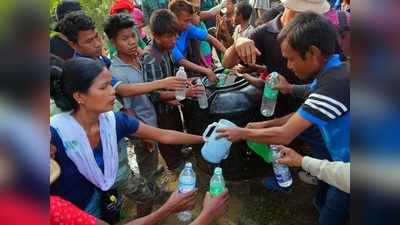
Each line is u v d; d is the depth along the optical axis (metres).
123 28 2.67
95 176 1.86
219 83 3.06
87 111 1.81
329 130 1.88
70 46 2.58
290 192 3.14
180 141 2.29
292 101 2.76
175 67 3.28
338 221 2.17
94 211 1.96
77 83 1.74
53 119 1.81
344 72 1.81
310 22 1.84
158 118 3.06
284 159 1.99
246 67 2.95
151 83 2.58
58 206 1.50
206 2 5.38
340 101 1.78
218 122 2.65
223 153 2.41
